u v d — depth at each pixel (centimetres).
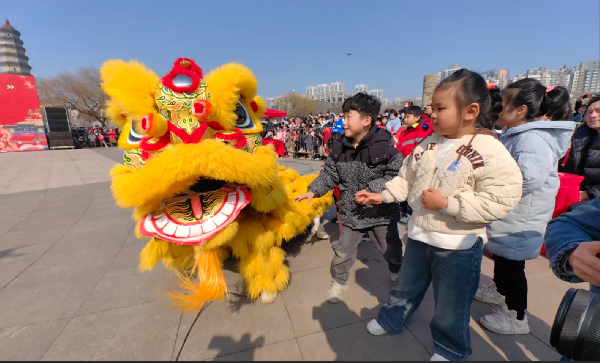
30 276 295
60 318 231
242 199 201
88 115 3722
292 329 218
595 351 99
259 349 200
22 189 711
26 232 417
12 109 1884
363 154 235
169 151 172
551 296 251
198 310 238
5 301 254
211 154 170
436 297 179
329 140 323
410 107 437
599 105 254
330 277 286
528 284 269
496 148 146
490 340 206
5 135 1877
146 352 198
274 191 239
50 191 681
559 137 194
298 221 274
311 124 1362
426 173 170
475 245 163
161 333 214
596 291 132
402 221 438
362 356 194
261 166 187
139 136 204
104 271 303
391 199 197
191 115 191
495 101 183
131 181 177
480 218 144
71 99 3556
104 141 2659
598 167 287
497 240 203
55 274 298
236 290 265
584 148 301
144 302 251
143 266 232
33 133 1964
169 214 199
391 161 232
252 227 235
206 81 201
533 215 193
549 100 198
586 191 297
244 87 214
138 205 197
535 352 195
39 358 193
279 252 251
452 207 148
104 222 459
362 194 203
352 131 232
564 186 296
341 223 249
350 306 243
